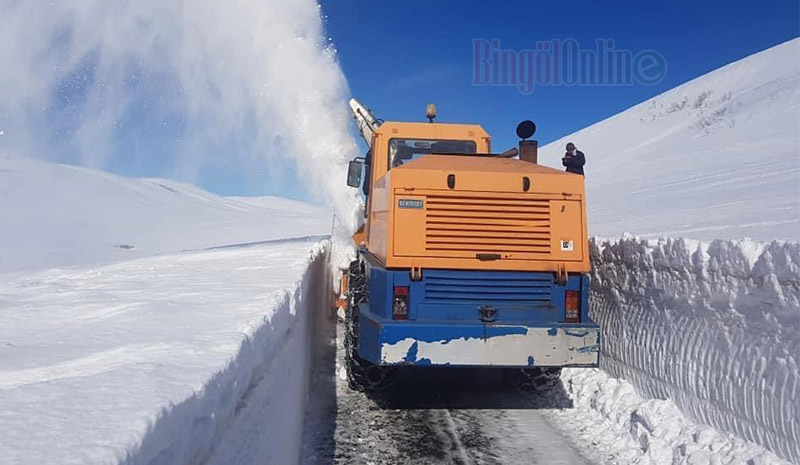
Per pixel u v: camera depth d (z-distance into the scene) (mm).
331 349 7641
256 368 2869
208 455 1982
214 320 3389
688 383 4539
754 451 3760
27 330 3418
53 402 1785
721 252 4246
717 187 24828
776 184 22312
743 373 3945
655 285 5098
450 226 5055
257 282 5375
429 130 6922
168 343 2662
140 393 1866
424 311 5047
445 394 6059
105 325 3330
